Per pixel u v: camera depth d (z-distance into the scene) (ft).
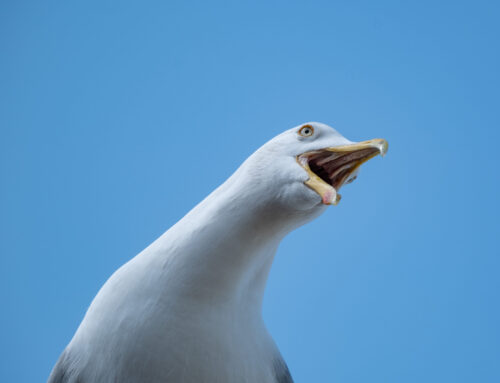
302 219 13.94
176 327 13.80
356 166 13.99
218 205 13.93
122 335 13.79
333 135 14.01
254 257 13.93
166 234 13.96
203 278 13.85
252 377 13.89
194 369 13.79
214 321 13.84
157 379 13.76
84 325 13.88
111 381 13.78
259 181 13.93
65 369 13.85
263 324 14.06
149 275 13.85
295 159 13.94
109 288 13.89
